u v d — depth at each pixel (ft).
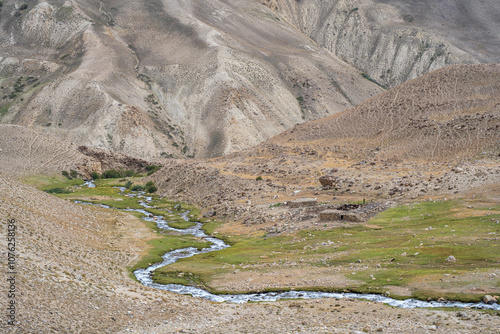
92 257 169.07
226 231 261.24
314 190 318.86
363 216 234.99
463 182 256.52
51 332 92.73
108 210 298.97
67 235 184.14
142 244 219.82
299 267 164.86
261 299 136.77
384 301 122.72
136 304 119.24
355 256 167.84
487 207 214.28
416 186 274.77
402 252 162.91
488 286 119.96
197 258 202.28
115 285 132.77
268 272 163.53
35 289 109.91
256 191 335.26
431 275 134.10
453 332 92.79
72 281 123.54
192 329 103.65
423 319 103.55
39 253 139.23
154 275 172.14
